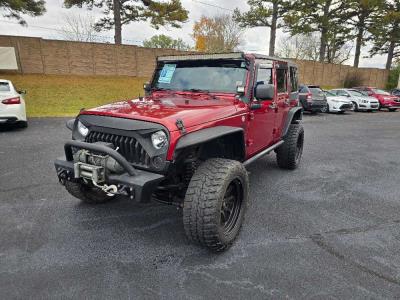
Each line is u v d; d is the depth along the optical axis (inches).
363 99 730.2
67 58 777.6
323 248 122.2
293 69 215.8
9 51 689.0
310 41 1808.6
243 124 139.8
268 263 111.1
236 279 101.8
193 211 105.4
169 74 162.7
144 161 106.0
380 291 97.9
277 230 135.9
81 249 117.0
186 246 120.7
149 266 107.7
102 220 140.3
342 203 169.0
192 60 158.4
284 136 205.6
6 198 161.9
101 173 103.3
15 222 136.5
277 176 213.0
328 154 289.4
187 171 121.6
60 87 677.3
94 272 103.7
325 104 644.1
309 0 1077.8
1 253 113.0
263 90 135.9
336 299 93.9
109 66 838.5
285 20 1080.2
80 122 121.8
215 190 105.4
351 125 498.9
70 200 161.2
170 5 854.5
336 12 1224.8
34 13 709.3
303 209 159.2
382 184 203.9
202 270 106.1
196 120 111.7
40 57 743.1
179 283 99.3
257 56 154.4
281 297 94.0
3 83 345.4
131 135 106.0
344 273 106.5
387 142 360.5
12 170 207.5
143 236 127.4
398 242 128.6
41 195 166.7
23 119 350.0
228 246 118.0
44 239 123.2
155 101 136.6
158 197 123.3
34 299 90.8
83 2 843.4
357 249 122.2
